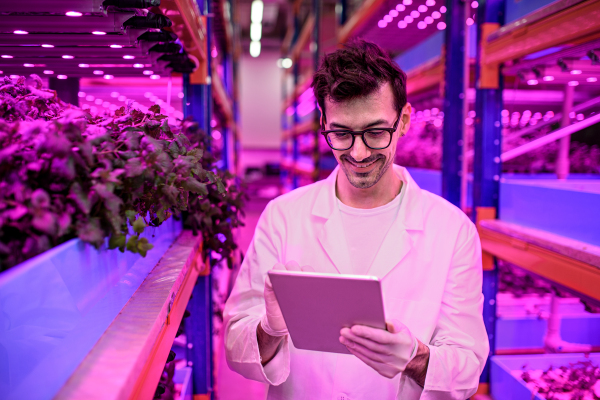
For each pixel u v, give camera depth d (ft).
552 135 7.45
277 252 4.25
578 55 5.99
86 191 2.27
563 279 5.44
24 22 3.39
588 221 5.45
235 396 8.61
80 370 2.09
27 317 1.76
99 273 2.48
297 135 36.55
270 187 41.86
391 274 3.91
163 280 3.52
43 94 3.46
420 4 14.62
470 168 10.61
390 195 4.09
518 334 7.87
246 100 52.85
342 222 4.11
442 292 3.89
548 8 5.65
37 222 1.99
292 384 3.97
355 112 3.25
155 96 9.53
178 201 3.33
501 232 7.01
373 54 3.39
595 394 5.80
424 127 16.14
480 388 7.27
